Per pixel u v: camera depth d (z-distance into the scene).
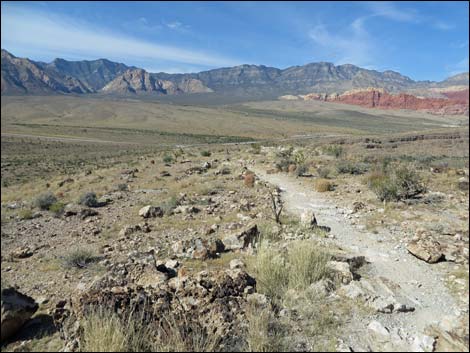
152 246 8.87
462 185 15.53
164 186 20.06
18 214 14.62
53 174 43.12
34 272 7.42
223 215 12.24
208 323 4.69
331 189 16.83
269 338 4.43
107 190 19.66
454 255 7.73
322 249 7.68
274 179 21.03
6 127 144.38
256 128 179.62
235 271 5.93
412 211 11.97
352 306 5.48
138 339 4.22
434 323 5.14
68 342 4.31
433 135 80.56
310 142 82.62
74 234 10.64
